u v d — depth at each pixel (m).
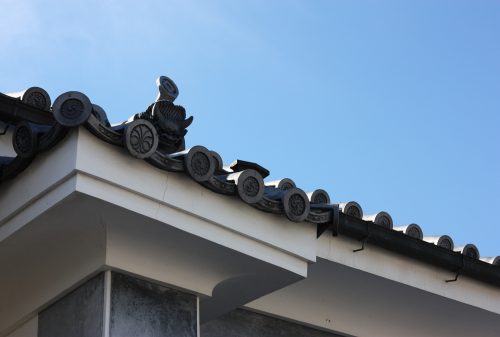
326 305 6.73
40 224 4.90
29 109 6.02
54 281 5.33
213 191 5.11
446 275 6.71
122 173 4.75
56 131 4.66
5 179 5.05
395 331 7.14
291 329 6.70
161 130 5.09
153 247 5.16
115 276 5.13
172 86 5.28
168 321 5.25
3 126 6.02
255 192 5.19
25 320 5.55
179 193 4.98
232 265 5.39
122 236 5.04
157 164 4.84
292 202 5.36
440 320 7.08
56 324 5.32
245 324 6.49
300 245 5.50
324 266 6.18
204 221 5.10
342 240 6.20
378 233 6.25
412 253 6.44
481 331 7.29
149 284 5.25
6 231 5.02
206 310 5.80
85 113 4.58
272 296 6.52
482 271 6.77
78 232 5.01
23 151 4.84
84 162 4.62
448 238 6.69
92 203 4.73
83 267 5.16
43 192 4.78
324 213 5.59
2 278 5.42
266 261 5.36
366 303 6.75
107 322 4.99
